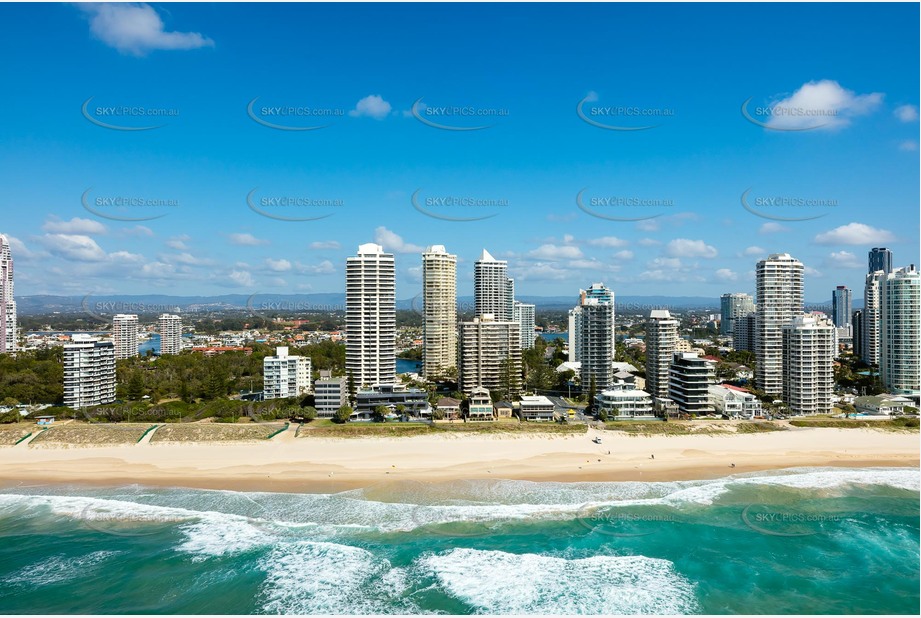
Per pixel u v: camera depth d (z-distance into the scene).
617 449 131.88
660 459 125.06
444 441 137.25
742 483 110.31
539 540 86.88
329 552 83.56
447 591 73.25
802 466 122.19
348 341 192.62
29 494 106.25
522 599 71.44
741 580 76.06
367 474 115.56
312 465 120.69
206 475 115.44
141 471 117.81
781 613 69.19
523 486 108.38
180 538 88.25
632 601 71.12
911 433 144.12
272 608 70.06
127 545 86.12
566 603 70.62
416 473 115.75
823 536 88.50
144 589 74.31
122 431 137.75
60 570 79.06
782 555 82.69
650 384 187.38
